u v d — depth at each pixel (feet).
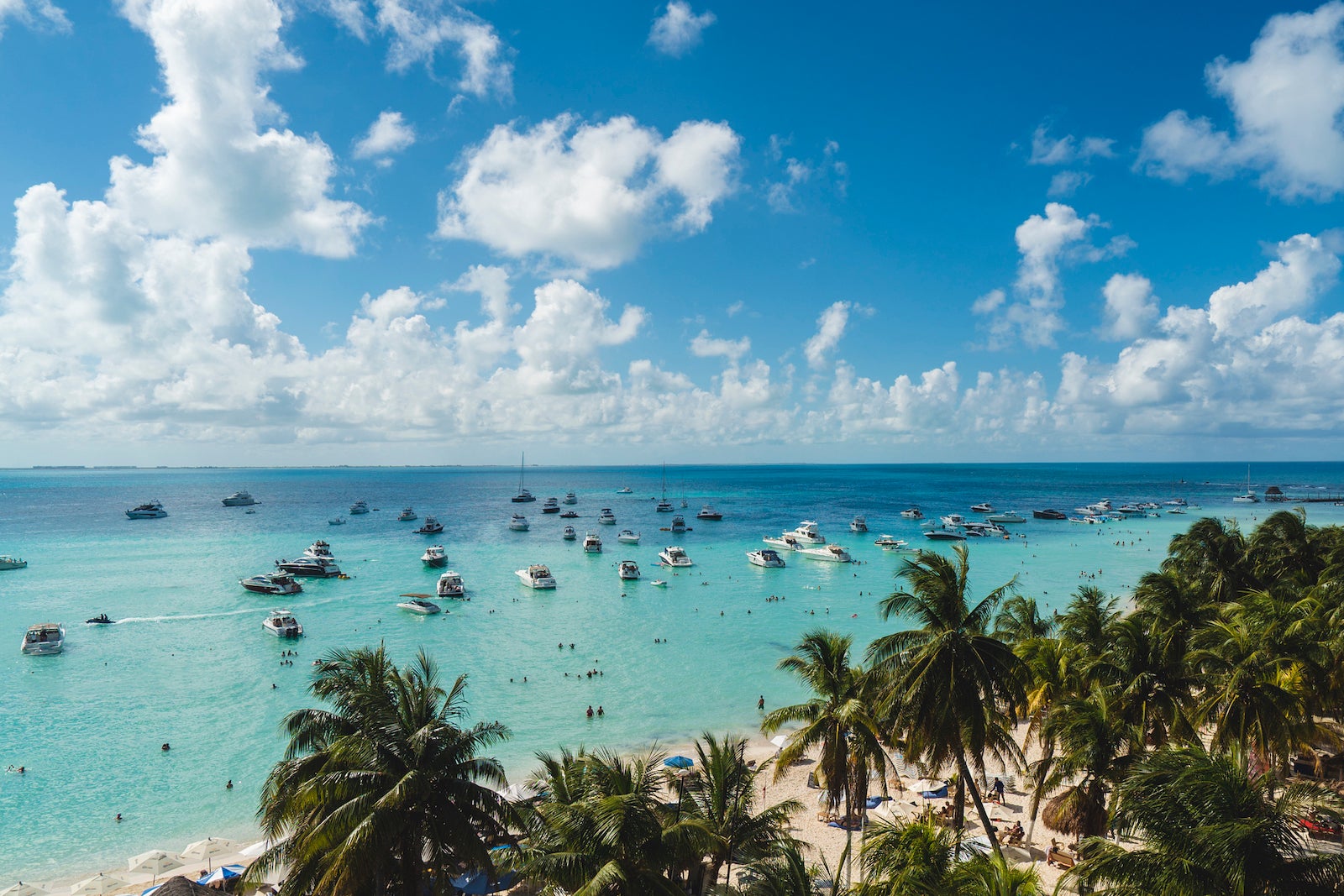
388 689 69.72
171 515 611.88
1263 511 643.86
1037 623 153.58
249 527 513.04
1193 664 97.25
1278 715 91.81
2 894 95.09
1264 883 47.03
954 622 84.38
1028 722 157.89
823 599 284.20
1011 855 99.60
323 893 60.54
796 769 137.49
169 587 295.89
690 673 193.36
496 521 561.84
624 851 60.13
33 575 320.91
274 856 64.95
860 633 234.79
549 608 266.98
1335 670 115.24
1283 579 169.17
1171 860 48.75
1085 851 54.65
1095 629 129.70
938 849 62.39
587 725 159.74
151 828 116.06
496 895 91.97
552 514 617.62
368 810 59.57
